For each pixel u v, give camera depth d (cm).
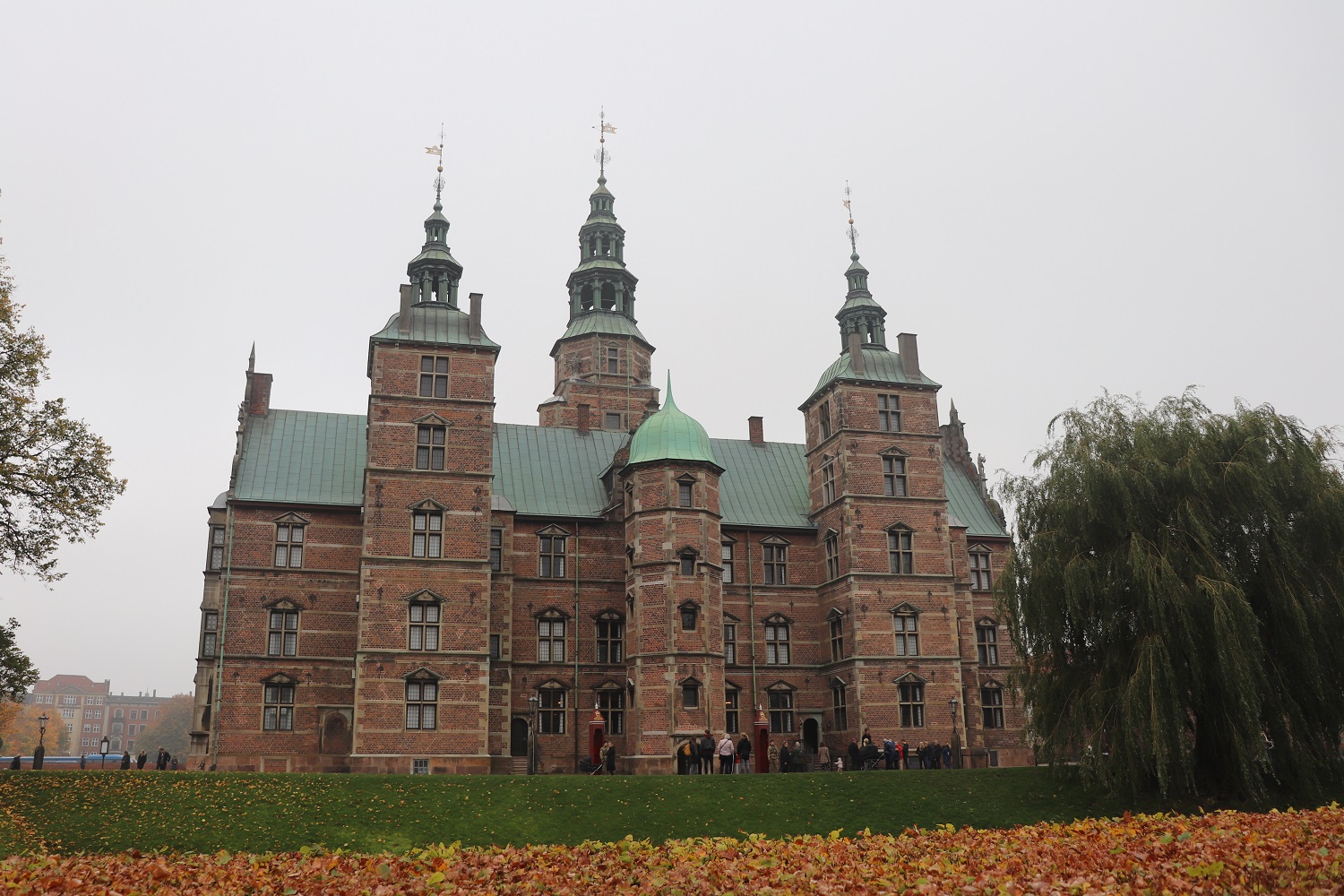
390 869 1877
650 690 4953
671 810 3338
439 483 4906
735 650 5681
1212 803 3319
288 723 4944
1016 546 3922
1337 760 3416
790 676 5728
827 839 2403
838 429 5791
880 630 5497
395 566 4759
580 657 5428
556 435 6244
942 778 3744
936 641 5562
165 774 3497
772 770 5534
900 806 3434
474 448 4994
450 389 5041
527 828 3148
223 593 5012
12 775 3388
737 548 5856
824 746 5281
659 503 5169
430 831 3086
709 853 2053
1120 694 3400
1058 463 3853
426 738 4606
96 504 3678
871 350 6059
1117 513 3631
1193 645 3309
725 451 6438
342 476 5450
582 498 5803
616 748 5284
